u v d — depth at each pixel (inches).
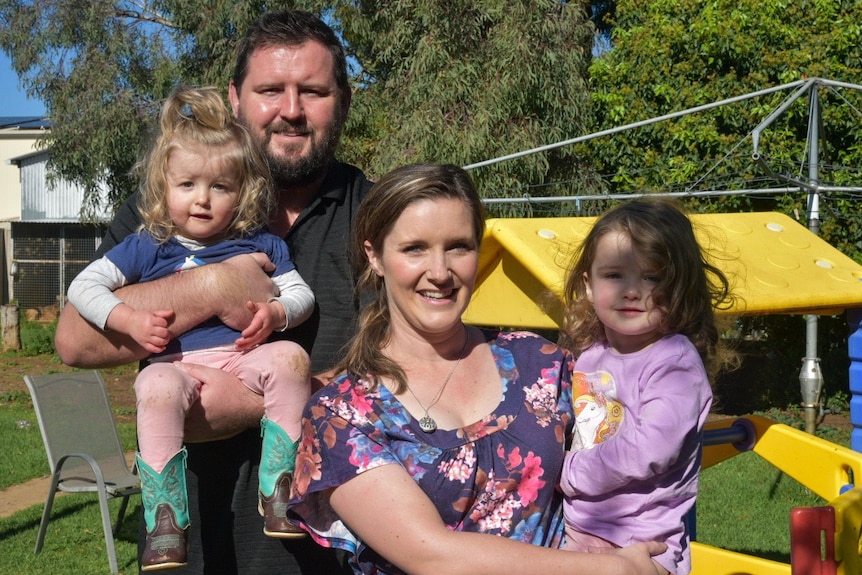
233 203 104.0
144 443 93.3
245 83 109.2
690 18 536.7
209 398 96.4
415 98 534.3
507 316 143.6
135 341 98.8
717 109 506.0
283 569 100.6
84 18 643.5
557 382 86.9
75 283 100.4
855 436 189.3
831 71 495.8
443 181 82.7
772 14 512.4
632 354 97.3
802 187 335.6
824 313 178.2
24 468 375.6
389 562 80.1
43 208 967.6
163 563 91.3
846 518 109.7
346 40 654.5
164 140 103.6
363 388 81.4
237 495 101.0
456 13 539.8
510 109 529.3
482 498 79.5
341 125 111.3
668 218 99.0
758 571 142.0
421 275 81.7
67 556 267.3
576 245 135.2
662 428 90.4
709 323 102.2
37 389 278.4
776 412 486.6
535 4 531.5
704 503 318.7
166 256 103.7
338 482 78.3
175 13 620.7
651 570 81.4
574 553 77.2
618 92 546.0
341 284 107.3
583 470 90.0
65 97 628.4
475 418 82.4
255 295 100.9
